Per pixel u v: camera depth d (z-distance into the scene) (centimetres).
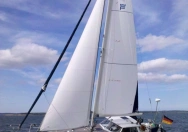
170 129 2975
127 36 1237
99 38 1166
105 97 1168
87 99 1094
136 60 1245
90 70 1120
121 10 1240
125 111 1196
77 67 1106
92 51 1139
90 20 1170
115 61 1199
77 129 1114
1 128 3722
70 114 1062
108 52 1192
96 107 1151
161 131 1381
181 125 3584
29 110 1121
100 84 1168
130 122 1212
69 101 1067
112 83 1184
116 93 1187
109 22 1213
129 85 1216
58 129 1045
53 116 1045
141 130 1259
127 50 1227
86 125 1083
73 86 1082
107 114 1162
